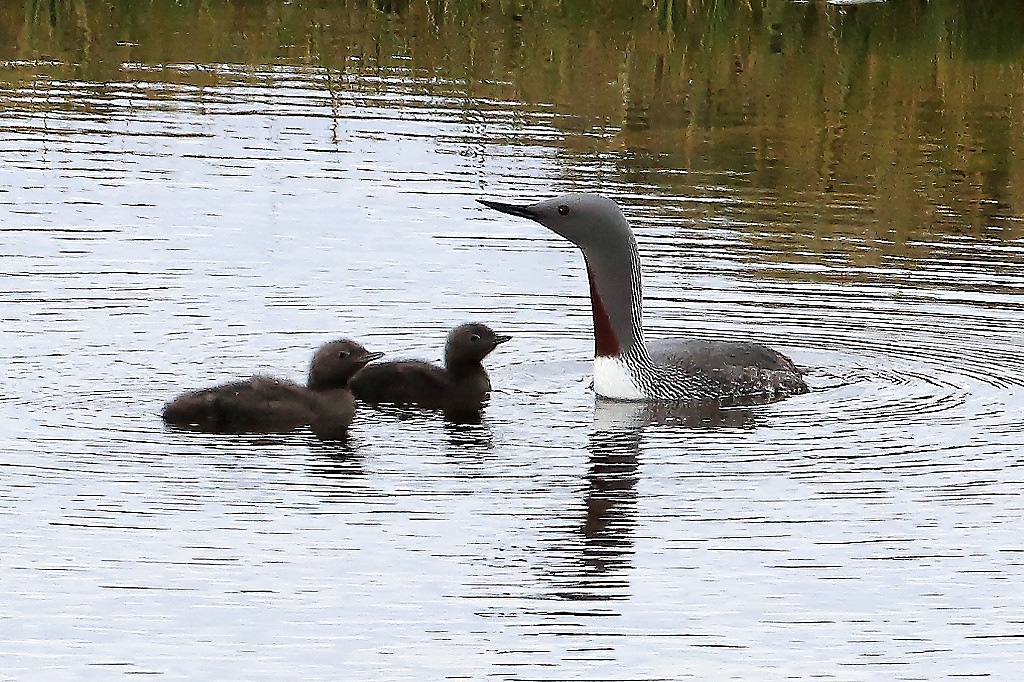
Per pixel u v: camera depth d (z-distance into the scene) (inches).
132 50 1082.7
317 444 526.6
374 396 577.6
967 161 914.1
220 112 944.3
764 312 660.1
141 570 431.2
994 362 608.7
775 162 898.1
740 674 388.8
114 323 623.5
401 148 882.8
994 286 697.6
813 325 645.9
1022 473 506.6
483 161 866.8
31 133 886.4
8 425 526.9
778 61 1114.7
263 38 1126.4
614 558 443.8
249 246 720.3
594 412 563.5
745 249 742.5
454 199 796.6
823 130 968.3
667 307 661.9
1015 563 444.5
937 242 765.3
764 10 1216.8
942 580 434.9
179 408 536.1
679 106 1006.4
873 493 489.7
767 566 441.1
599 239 576.7
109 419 536.7
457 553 445.7
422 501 478.6
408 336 627.2
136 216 753.6
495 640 400.8
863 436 538.0
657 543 453.7
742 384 578.2
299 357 598.9
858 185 859.4
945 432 541.6
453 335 578.2
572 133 936.3
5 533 450.6
